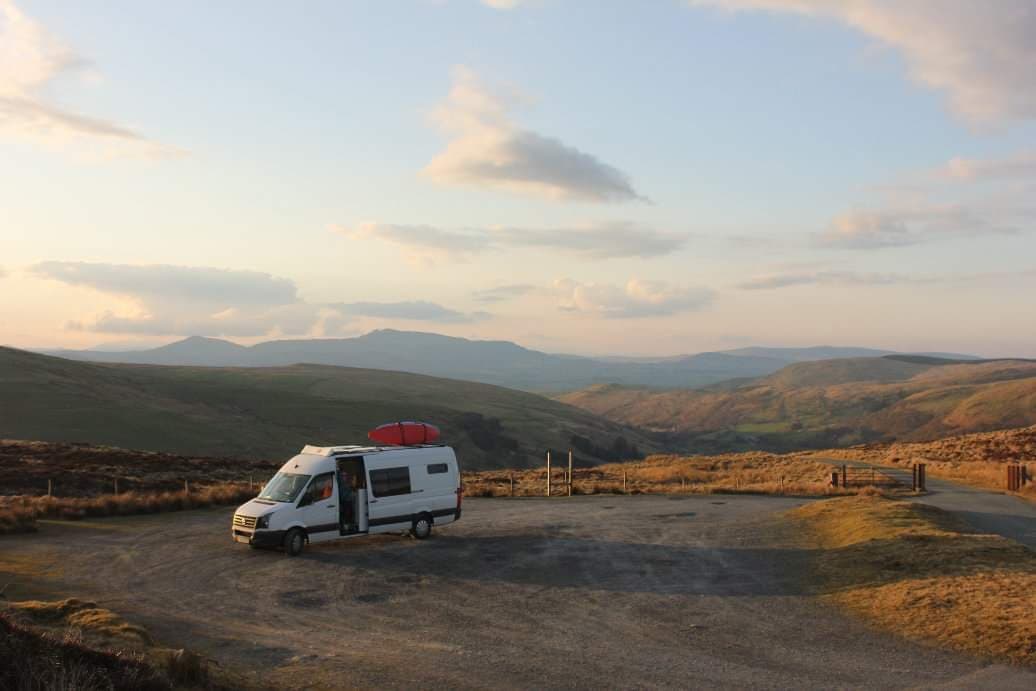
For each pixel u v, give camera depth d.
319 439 119.44
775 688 9.70
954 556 16.70
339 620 13.48
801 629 12.62
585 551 20.36
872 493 34.91
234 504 31.27
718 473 51.47
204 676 8.84
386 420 139.38
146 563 18.52
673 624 13.09
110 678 7.51
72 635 8.74
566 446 155.88
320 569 18.00
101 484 36.66
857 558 17.64
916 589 14.27
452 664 10.83
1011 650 10.86
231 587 16.06
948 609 12.91
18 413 89.06
